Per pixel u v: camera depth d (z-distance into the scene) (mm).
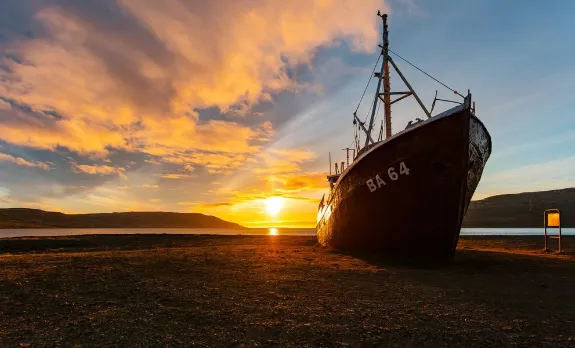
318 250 16891
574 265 11797
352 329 4934
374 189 12320
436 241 11883
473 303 6461
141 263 11773
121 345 4316
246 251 16797
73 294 7074
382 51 16328
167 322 5246
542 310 5988
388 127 15906
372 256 13125
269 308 6047
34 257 13805
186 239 29516
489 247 20344
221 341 4469
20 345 4301
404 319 5414
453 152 10602
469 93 10352
